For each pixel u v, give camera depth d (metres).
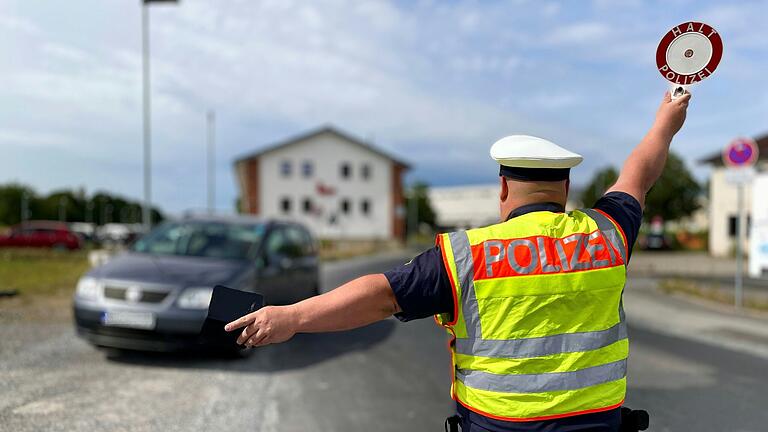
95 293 6.23
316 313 1.73
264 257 7.62
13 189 73.56
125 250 7.58
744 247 31.62
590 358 1.75
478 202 81.44
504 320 1.74
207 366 6.24
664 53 2.14
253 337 1.74
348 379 5.94
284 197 54.97
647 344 7.75
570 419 1.72
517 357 1.73
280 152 54.91
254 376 5.95
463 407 1.84
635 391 5.59
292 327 1.73
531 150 1.87
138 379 5.55
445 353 7.20
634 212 2.00
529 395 1.72
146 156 21.31
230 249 7.50
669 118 2.17
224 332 1.78
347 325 1.75
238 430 4.35
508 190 1.94
